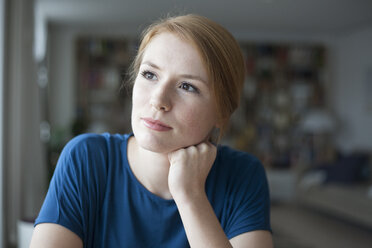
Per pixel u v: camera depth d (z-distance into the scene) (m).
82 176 0.77
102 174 0.79
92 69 5.64
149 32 0.73
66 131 4.95
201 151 0.75
